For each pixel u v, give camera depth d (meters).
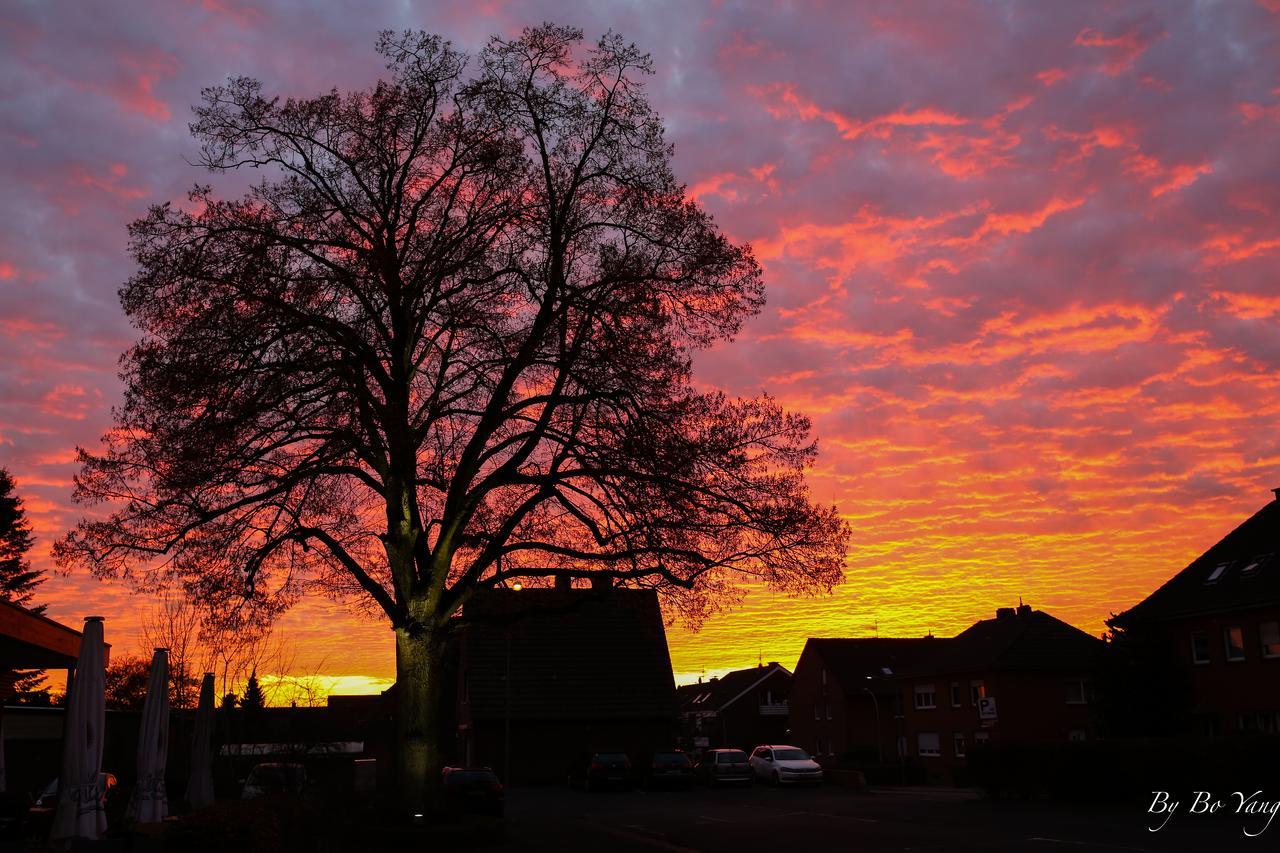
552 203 19.52
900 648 76.81
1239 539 39.56
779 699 90.62
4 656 20.52
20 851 15.39
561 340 19.06
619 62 20.02
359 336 18.58
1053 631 53.41
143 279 18.11
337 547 20.02
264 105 20.16
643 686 54.56
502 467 20.02
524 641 55.25
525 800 39.88
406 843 19.41
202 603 18.98
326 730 35.50
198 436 17.34
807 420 18.94
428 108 20.33
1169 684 38.00
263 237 18.86
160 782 16.47
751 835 21.97
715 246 19.25
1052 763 28.86
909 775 56.25
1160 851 16.02
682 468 18.16
